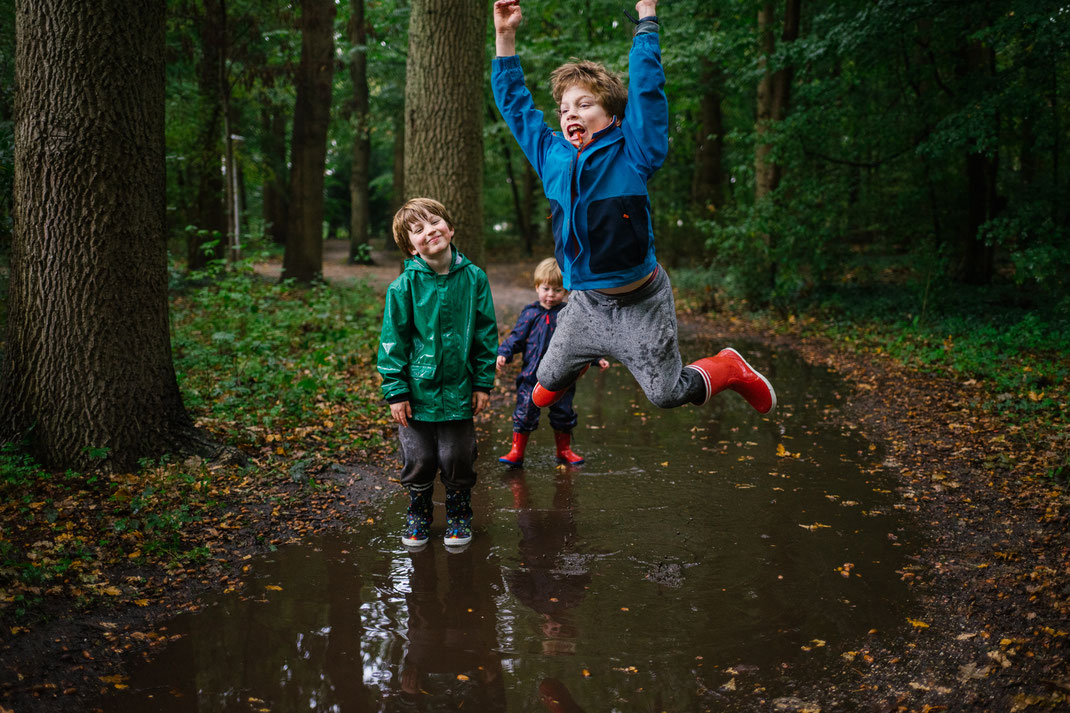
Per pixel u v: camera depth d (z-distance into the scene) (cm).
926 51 1273
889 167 1386
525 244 2817
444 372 376
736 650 296
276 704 262
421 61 862
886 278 1548
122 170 449
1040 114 1164
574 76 276
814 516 438
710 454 563
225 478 464
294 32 1669
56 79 432
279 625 316
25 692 261
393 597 342
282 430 568
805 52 1165
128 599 328
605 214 271
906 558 378
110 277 450
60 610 312
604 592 346
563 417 530
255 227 2727
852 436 611
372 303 1278
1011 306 1194
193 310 1045
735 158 1661
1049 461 504
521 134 294
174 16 1395
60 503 405
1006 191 1362
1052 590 333
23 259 448
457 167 870
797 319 1326
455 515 400
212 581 353
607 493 479
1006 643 292
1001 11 1005
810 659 289
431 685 274
